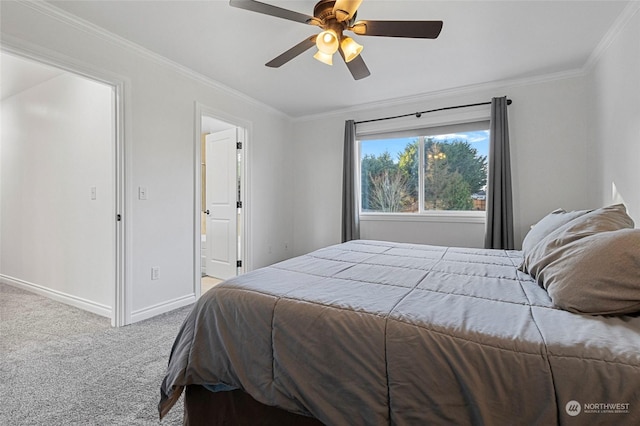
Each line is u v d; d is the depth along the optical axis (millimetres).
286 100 3760
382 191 3961
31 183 3320
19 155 3453
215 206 4164
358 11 1999
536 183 3031
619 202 2201
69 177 2941
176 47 2490
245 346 1137
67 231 2973
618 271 948
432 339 867
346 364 949
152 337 2252
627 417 662
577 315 947
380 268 1635
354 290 1241
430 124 3535
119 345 2127
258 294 1205
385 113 3812
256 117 3873
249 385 1100
